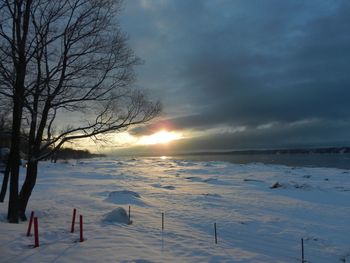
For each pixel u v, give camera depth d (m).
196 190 35.25
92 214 17.38
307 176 53.59
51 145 17.78
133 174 61.59
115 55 16.16
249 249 13.66
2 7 14.10
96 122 16.25
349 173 60.66
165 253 11.23
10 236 11.59
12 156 15.05
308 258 13.17
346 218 20.50
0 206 18.45
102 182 43.38
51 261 9.43
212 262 10.97
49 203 21.55
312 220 19.86
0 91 15.02
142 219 17.25
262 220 19.34
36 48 14.55
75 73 15.42
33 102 15.32
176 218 18.92
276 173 62.09
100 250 10.68
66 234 12.52
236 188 37.44
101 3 15.44
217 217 19.72
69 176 53.06
